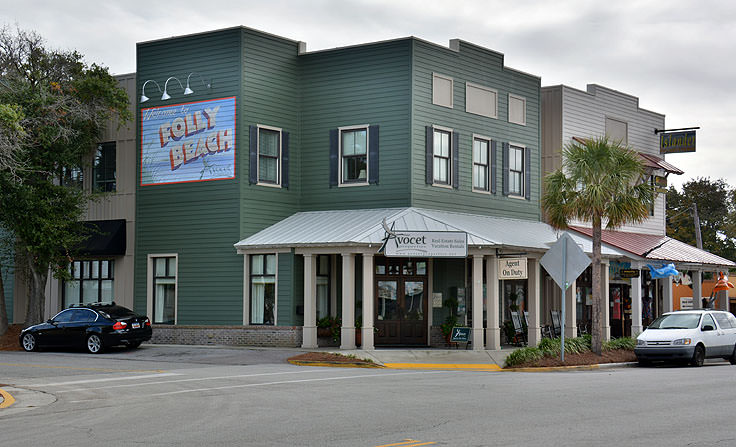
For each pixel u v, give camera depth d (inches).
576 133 1514.5
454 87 1236.5
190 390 688.4
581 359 987.9
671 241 1621.6
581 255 936.3
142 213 1246.9
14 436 470.6
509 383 738.8
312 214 1206.3
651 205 1046.4
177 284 1206.9
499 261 1093.1
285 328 1111.0
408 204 1152.8
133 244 1262.3
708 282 2025.1
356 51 1202.6
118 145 1285.7
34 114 1176.8
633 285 1385.3
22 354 1093.8
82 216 1310.3
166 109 1230.3
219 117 1184.2
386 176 1171.9
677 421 498.3
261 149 1195.3
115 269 1278.3
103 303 1206.3
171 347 1137.4
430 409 556.1
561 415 524.1
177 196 1214.9
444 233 1055.6
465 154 1250.0
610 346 1088.8
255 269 1151.6
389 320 1173.1
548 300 1390.3
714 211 2824.8
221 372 852.6
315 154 1226.0
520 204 1349.7
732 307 1984.5
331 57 1219.9
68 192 1229.1
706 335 1036.5
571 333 1264.8
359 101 1197.1
